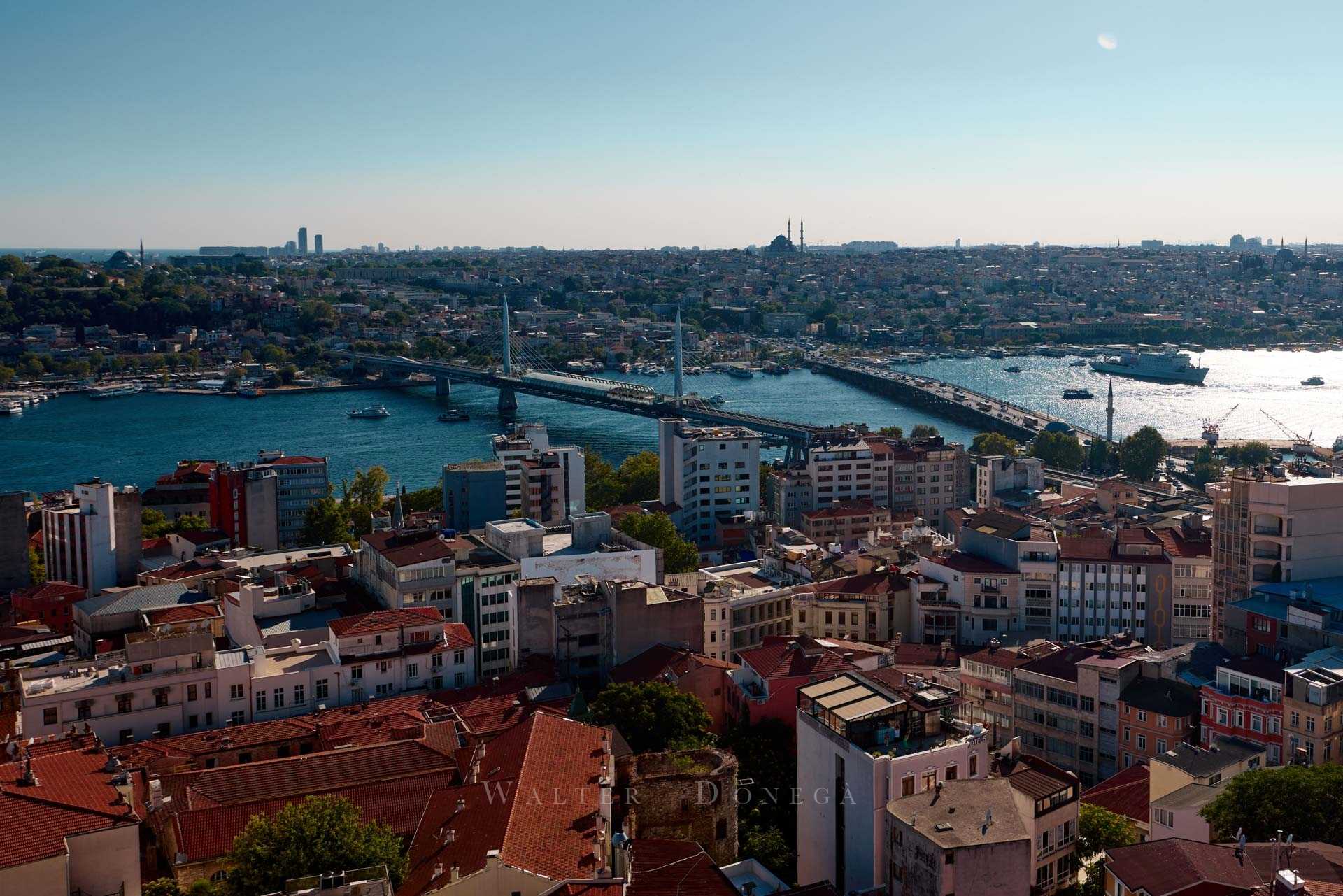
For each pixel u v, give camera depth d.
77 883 121.75
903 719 151.12
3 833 119.25
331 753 168.62
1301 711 179.75
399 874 134.00
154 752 182.88
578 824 140.50
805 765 158.62
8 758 163.25
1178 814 158.00
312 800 138.25
